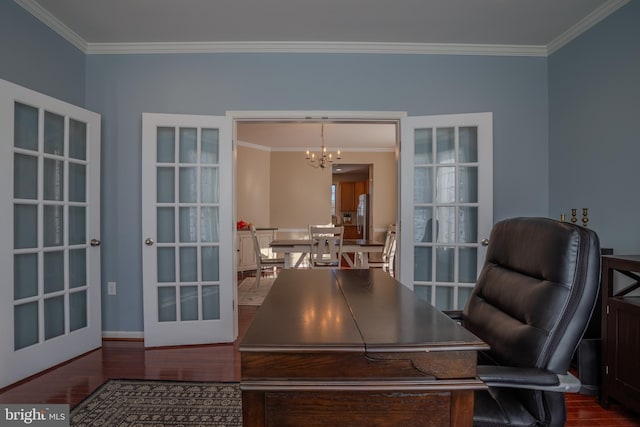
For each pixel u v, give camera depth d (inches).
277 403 32.7
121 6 94.4
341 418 32.7
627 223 87.4
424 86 115.5
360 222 402.3
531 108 116.5
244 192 256.7
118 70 115.2
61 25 102.8
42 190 92.8
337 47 114.5
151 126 109.3
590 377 80.4
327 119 116.3
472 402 33.4
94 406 75.2
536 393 40.5
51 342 94.7
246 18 100.3
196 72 115.1
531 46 115.3
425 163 114.7
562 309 40.6
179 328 111.4
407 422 32.9
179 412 72.9
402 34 109.1
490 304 54.3
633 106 85.7
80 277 106.0
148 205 109.4
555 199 113.0
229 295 113.8
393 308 47.2
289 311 45.6
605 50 93.7
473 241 112.5
